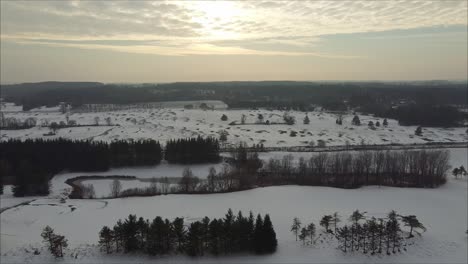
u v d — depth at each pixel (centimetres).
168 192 10788
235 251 6819
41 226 8069
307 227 7581
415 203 9912
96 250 6838
